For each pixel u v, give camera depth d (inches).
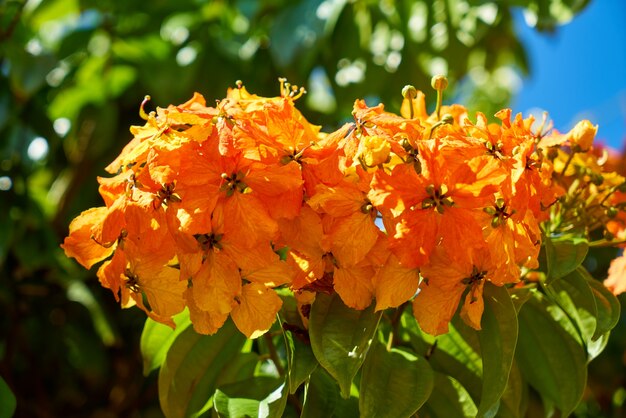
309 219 20.8
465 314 21.2
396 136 20.9
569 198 24.2
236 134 20.5
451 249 20.1
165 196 20.6
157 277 21.2
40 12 38.4
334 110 41.0
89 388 38.6
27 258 34.8
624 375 34.6
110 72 39.3
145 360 24.0
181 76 38.0
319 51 39.2
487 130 21.3
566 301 23.0
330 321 21.3
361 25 38.9
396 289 20.7
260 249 20.6
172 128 21.3
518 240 21.0
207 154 20.6
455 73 40.2
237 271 20.7
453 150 20.6
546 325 23.4
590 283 23.3
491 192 20.1
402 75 39.2
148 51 39.7
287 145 20.9
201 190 20.4
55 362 37.0
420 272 20.7
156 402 37.3
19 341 35.9
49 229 35.3
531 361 23.4
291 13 36.7
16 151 36.2
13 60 35.2
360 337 20.9
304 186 20.9
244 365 24.1
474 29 39.4
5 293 34.5
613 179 24.4
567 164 23.9
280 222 20.8
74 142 39.2
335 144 21.0
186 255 20.7
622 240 24.2
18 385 37.0
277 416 21.2
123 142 39.6
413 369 21.7
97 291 36.7
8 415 23.4
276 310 21.0
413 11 39.9
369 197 20.1
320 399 22.2
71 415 38.1
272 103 21.5
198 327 21.1
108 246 21.5
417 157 20.7
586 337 23.0
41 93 39.0
